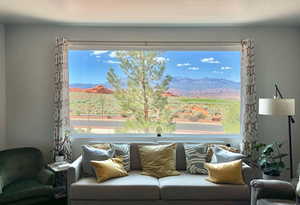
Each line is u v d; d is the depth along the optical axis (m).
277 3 2.88
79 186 2.90
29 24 3.75
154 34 3.85
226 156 3.23
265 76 3.87
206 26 3.81
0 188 2.83
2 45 3.72
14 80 3.80
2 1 2.81
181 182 2.98
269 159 3.52
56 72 3.70
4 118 3.78
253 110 3.71
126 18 3.43
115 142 3.79
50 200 3.23
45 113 3.83
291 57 3.87
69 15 3.30
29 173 3.34
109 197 2.89
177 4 2.90
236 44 3.84
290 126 3.62
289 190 2.54
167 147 3.41
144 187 2.90
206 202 2.92
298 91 3.88
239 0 2.79
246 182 3.01
